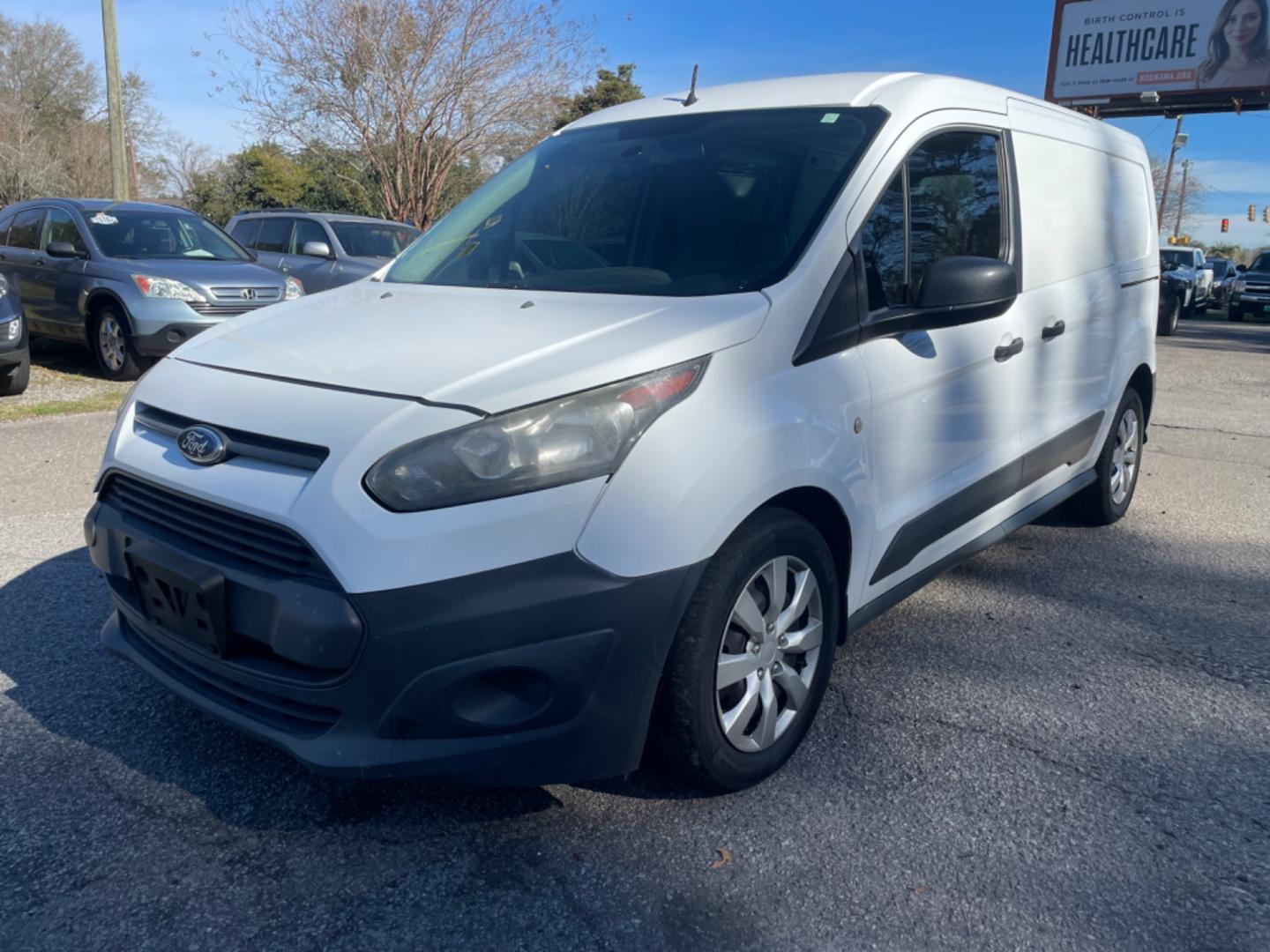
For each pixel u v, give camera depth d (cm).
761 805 281
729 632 272
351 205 2161
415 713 233
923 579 364
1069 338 440
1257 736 324
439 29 1866
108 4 1583
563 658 237
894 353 319
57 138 3494
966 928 233
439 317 296
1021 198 402
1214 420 912
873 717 332
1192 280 2514
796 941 229
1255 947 229
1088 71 2523
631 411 244
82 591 424
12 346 826
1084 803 284
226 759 300
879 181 321
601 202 354
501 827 270
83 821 269
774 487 265
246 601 245
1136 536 543
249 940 227
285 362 276
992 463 388
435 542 228
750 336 271
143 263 957
